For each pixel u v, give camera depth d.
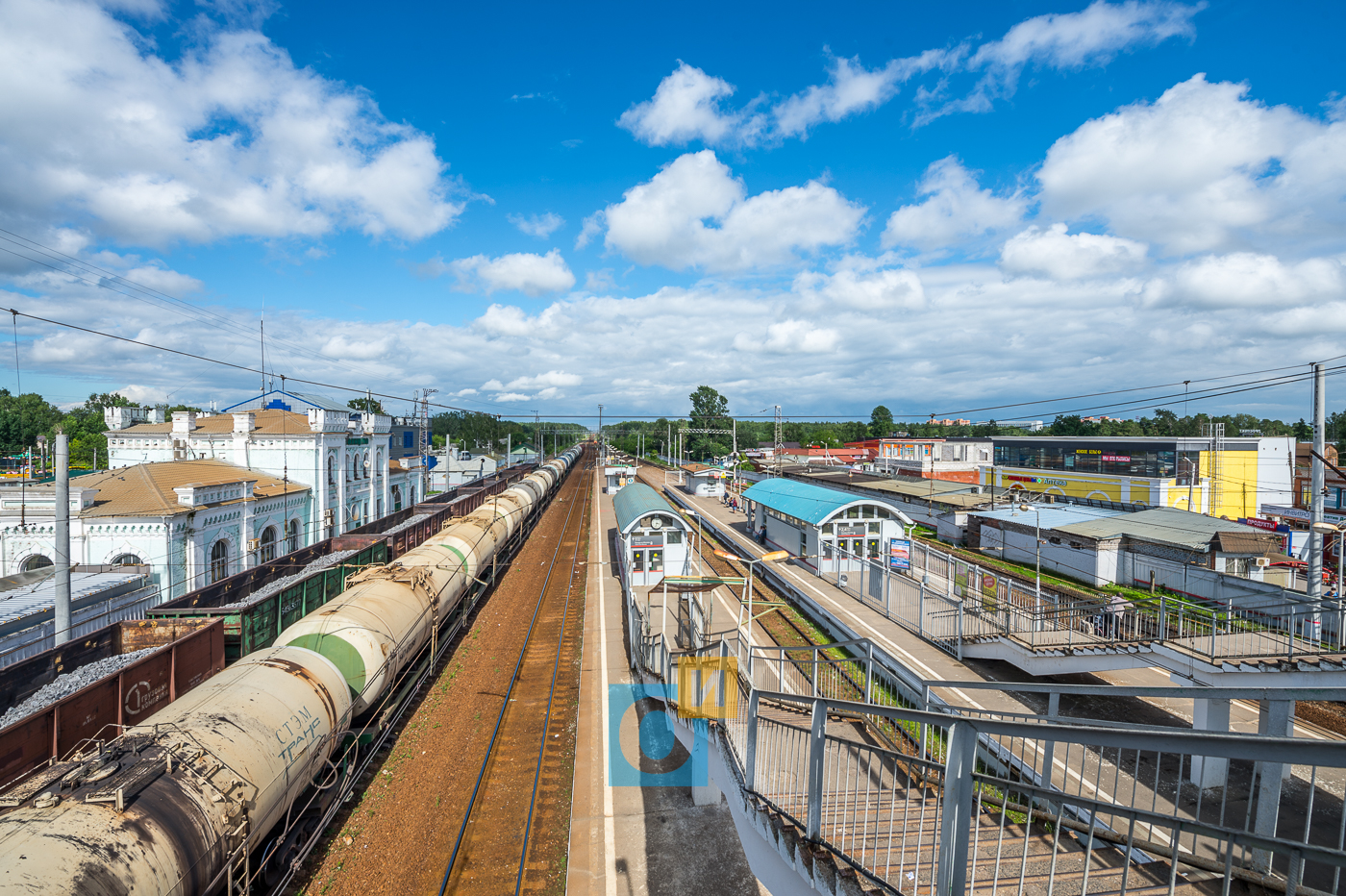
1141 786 11.82
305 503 32.16
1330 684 11.37
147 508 22.52
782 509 35.47
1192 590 24.05
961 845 4.50
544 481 53.81
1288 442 36.28
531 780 14.91
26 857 6.95
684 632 21.08
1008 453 50.84
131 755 8.84
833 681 17.73
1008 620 18.58
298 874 11.36
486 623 25.39
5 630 14.88
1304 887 4.63
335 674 13.05
